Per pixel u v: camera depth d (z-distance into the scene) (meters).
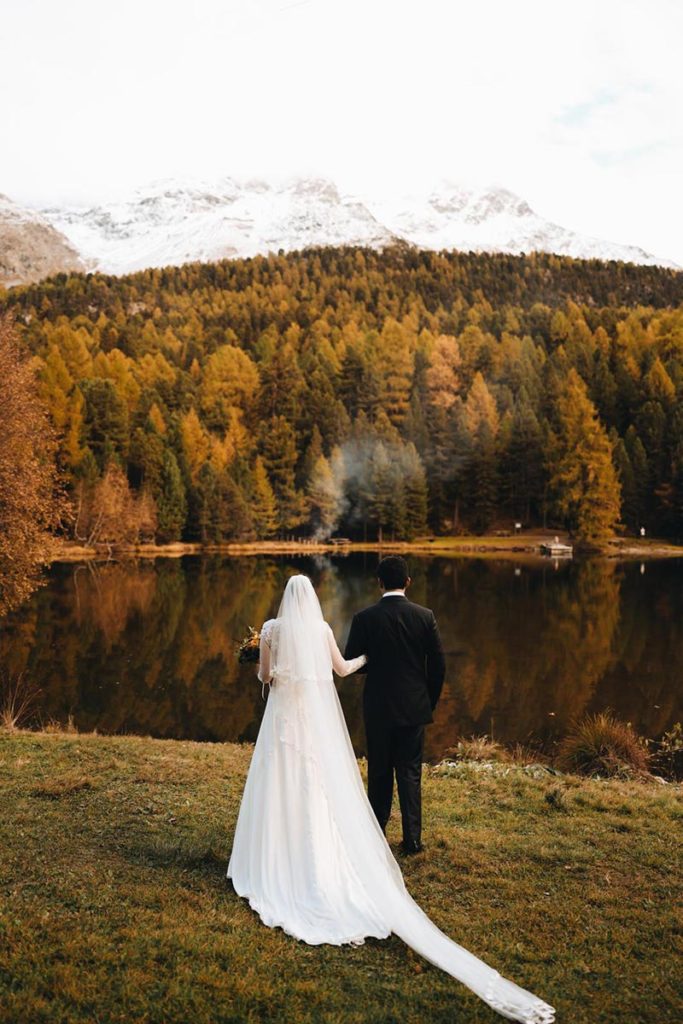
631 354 88.19
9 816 5.45
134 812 5.61
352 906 4.04
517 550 61.69
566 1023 3.28
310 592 4.56
